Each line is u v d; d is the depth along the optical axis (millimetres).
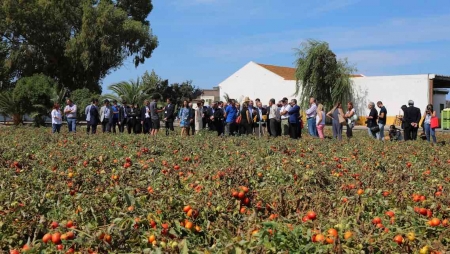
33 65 55156
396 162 11266
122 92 42375
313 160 10914
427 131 21078
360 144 15898
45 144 14234
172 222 5191
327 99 50625
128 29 53438
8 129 25125
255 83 64625
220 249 4094
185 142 15008
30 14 51750
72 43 51812
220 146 14000
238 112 23797
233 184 7379
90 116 25141
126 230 4703
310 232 4402
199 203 5875
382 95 50469
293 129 20719
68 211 5754
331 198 6598
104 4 53062
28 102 42344
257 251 4027
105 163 10117
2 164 9852
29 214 5324
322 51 49281
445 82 52031
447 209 5980
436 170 10055
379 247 4488
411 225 5340
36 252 4219
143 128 26875
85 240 4418
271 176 8227
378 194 6734
